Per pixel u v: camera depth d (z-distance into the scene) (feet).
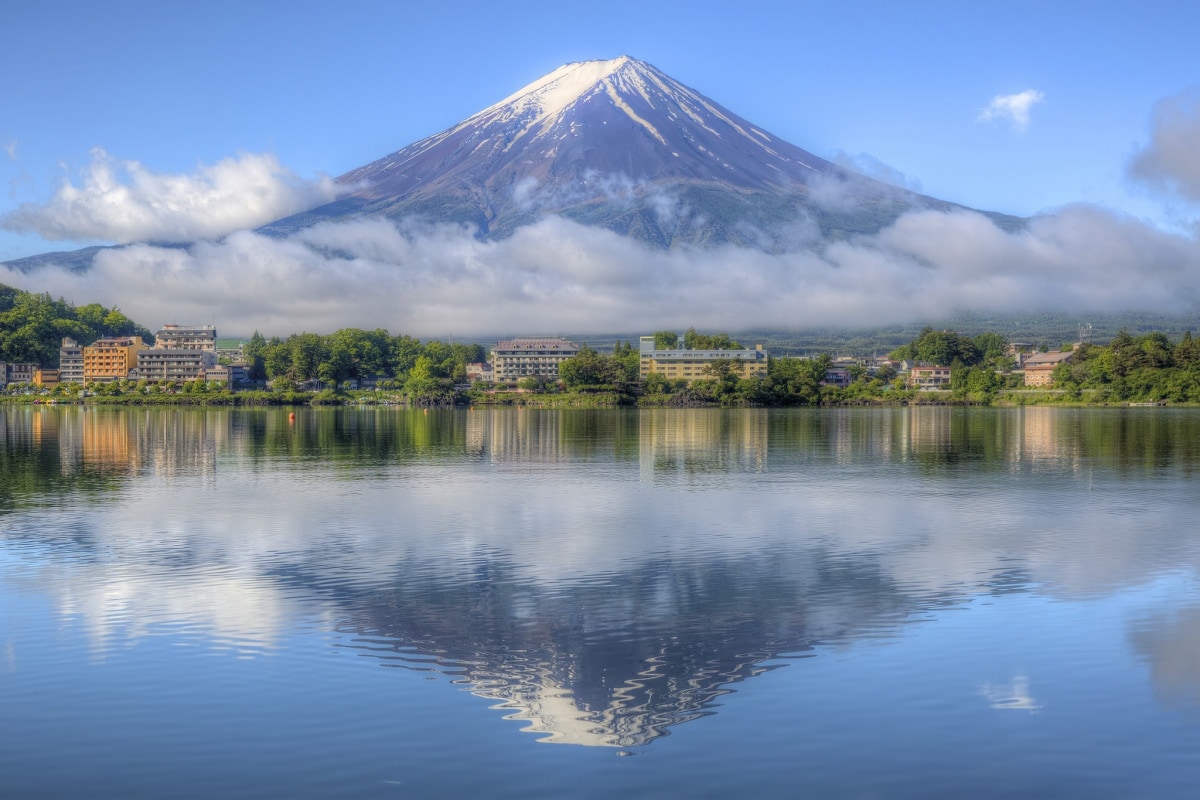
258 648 158.20
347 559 228.22
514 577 208.64
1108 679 142.10
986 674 144.25
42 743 122.62
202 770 115.85
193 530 267.18
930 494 341.00
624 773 114.73
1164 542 246.27
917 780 113.09
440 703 134.82
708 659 152.46
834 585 199.93
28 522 280.31
